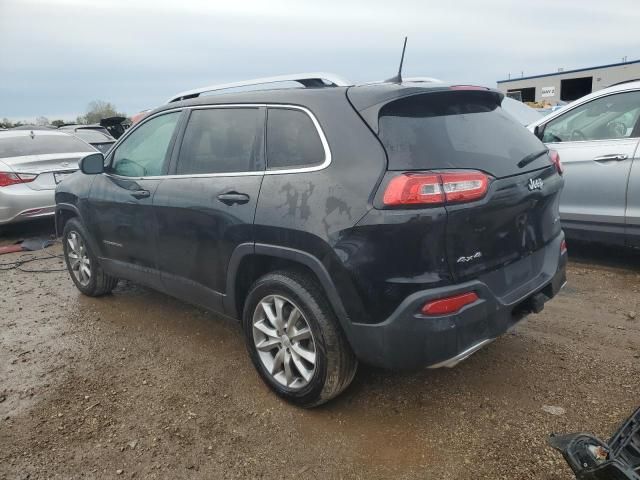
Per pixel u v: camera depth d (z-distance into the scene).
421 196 2.30
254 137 3.04
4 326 4.37
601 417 2.73
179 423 2.89
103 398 3.18
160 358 3.65
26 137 7.95
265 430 2.79
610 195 4.76
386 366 2.51
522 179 2.72
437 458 2.51
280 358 2.96
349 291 2.48
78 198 4.50
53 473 2.55
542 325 3.85
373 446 2.62
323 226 2.52
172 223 3.46
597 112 5.03
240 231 2.95
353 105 2.63
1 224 7.20
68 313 4.58
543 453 2.50
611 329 3.73
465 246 2.43
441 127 2.62
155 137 3.80
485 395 2.99
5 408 3.13
